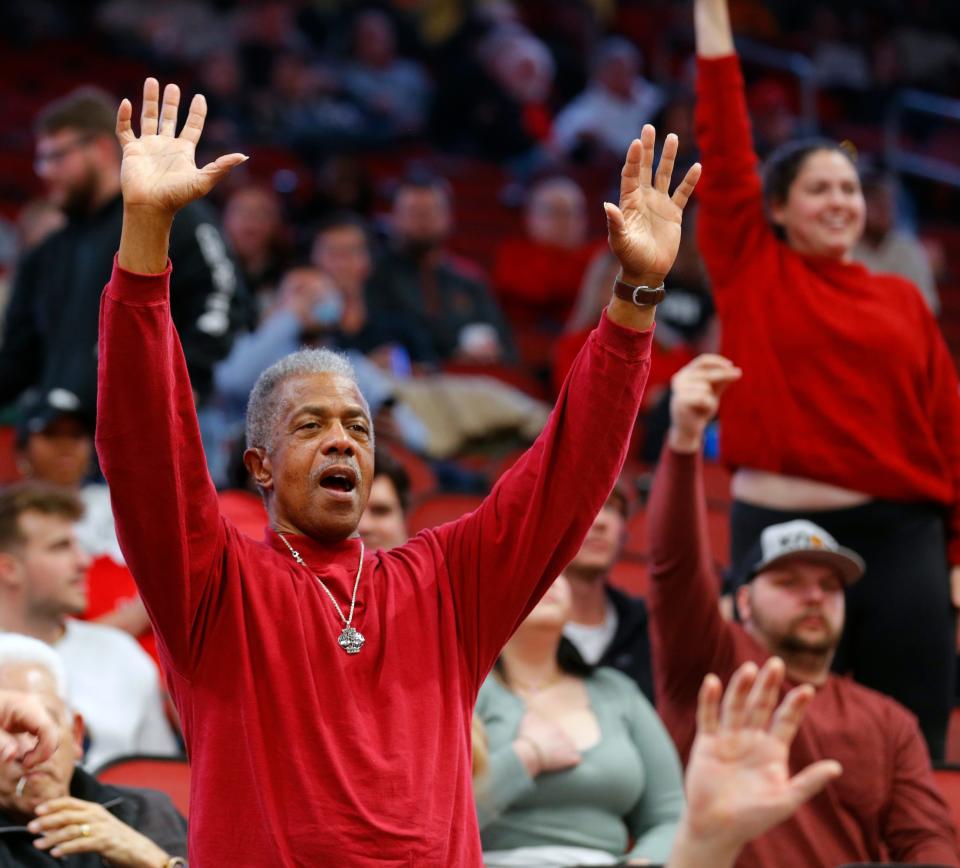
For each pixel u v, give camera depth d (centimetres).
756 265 1388
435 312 2612
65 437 1730
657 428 2222
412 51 4103
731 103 1391
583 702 1355
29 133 3528
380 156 3672
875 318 1370
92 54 3919
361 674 833
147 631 1645
